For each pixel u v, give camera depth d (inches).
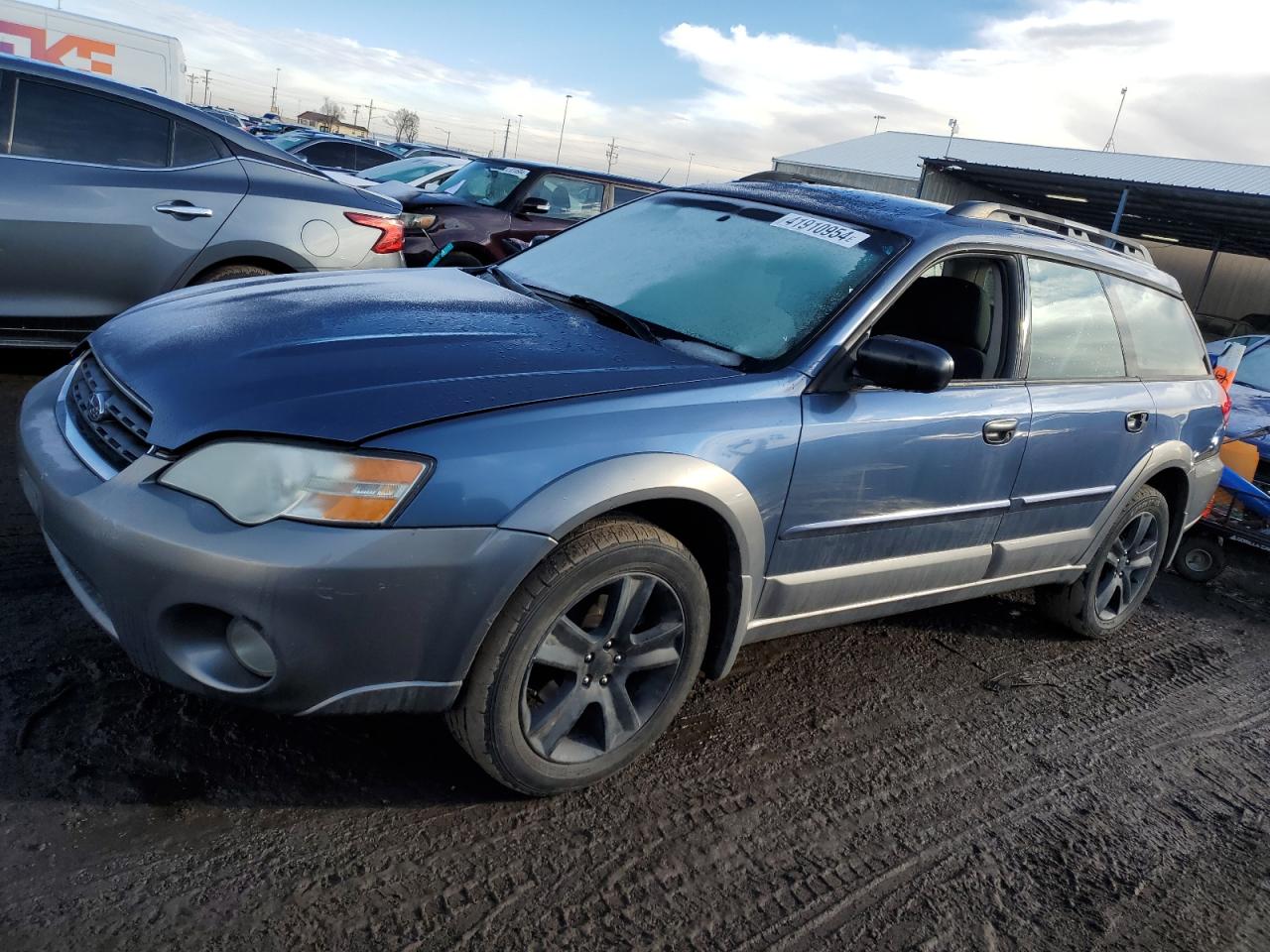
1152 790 123.1
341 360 89.8
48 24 597.0
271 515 76.7
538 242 149.2
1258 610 207.0
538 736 90.7
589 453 86.2
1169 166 1252.5
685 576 95.8
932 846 102.7
